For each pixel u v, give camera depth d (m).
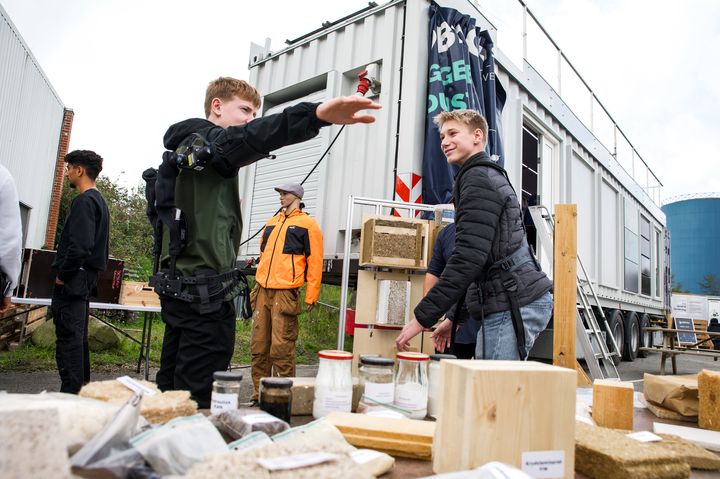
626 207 8.46
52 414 0.60
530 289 1.84
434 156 3.51
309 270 3.65
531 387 0.85
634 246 8.82
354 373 3.24
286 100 4.87
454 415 0.86
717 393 1.39
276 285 3.60
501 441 0.83
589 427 1.12
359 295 3.31
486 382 0.83
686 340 9.61
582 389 1.96
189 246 1.45
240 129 1.33
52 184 10.64
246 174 4.95
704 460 1.04
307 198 4.27
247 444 0.84
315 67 4.46
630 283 8.45
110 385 1.02
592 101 8.03
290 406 1.14
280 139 1.29
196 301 1.42
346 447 0.87
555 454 0.86
